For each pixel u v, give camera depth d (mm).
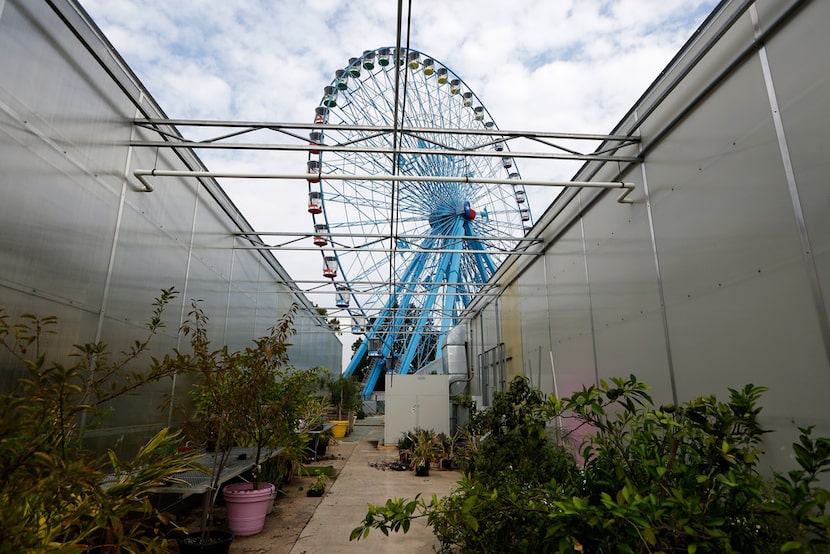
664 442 2412
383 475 8312
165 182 5363
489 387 11859
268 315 10023
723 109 3510
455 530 3221
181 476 4457
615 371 5094
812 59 2760
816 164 2707
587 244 5965
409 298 18391
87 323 3881
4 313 2990
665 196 4219
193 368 2789
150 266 5020
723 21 3488
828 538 1661
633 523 1716
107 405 4168
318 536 4605
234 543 4363
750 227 3201
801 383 2760
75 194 3729
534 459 4059
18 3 3102
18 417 1784
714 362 3525
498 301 11055
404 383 12742
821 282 2650
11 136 3037
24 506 1843
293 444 6020
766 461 2990
